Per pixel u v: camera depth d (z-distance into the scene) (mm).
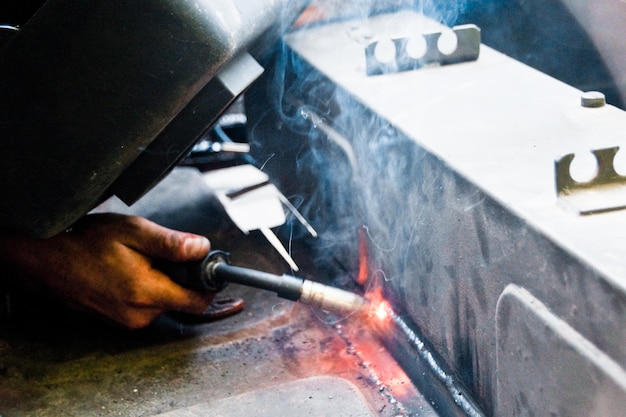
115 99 1072
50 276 1354
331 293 1276
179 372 1294
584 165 975
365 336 1333
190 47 1034
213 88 1146
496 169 995
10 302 1475
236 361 1312
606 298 772
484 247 974
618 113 1115
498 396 993
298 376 1262
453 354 1115
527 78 1275
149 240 1326
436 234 1092
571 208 878
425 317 1182
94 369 1312
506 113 1152
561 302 842
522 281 905
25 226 1187
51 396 1260
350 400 1180
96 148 1105
